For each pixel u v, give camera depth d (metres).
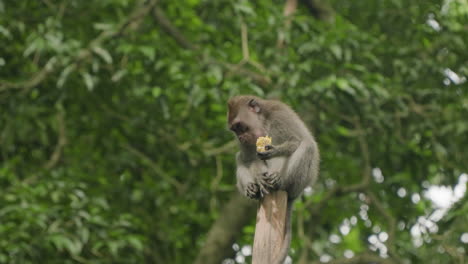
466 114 13.55
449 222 11.83
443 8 15.24
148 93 13.94
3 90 13.53
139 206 14.66
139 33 13.97
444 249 11.52
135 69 14.02
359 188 14.16
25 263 11.22
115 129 14.83
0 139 13.91
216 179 14.30
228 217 14.59
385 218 14.04
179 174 15.05
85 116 14.76
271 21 13.83
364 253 13.46
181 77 12.50
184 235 15.38
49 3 14.53
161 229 14.48
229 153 14.70
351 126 14.83
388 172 15.34
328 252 16.28
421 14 14.71
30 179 12.92
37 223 11.00
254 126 8.78
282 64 13.20
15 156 14.53
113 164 14.66
